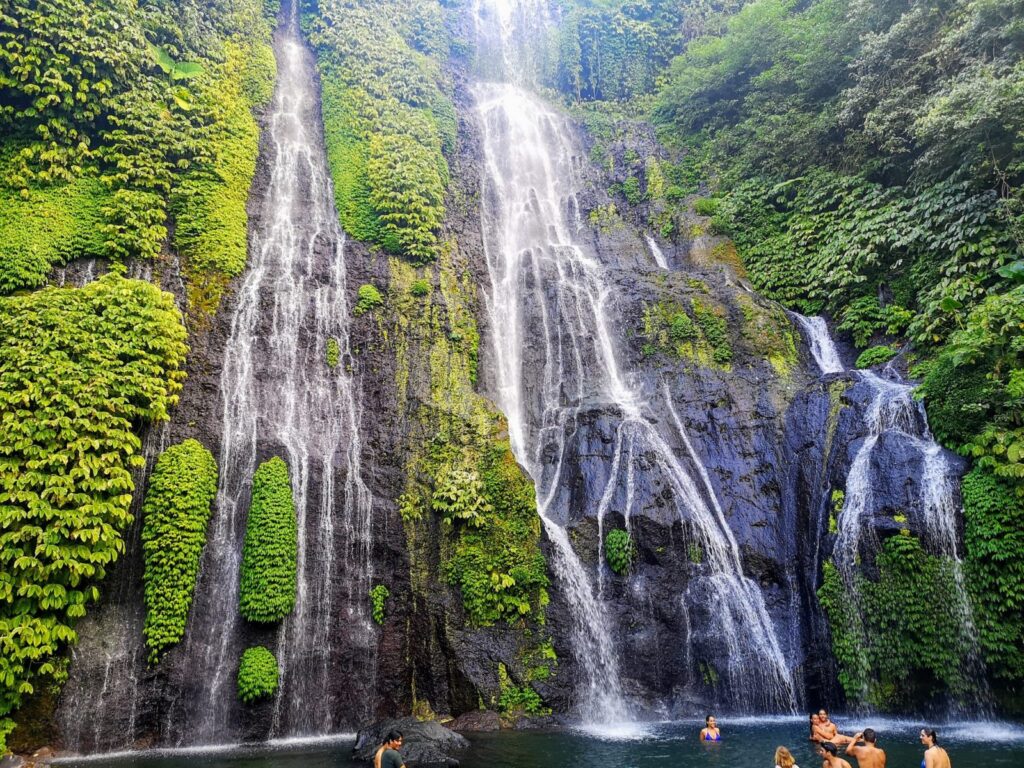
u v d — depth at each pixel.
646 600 17.44
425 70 33.06
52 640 13.53
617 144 34.91
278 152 26.05
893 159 23.70
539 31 41.97
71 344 15.87
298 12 33.38
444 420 20.25
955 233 20.05
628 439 20.06
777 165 28.45
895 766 10.65
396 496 18.77
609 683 16.53
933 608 14.88
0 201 18.92
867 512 16.44
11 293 17.52
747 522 18.70
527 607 17.11
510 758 11.98
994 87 18.06
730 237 27.92
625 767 11.09
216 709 14.77
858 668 15.52
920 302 20.41
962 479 15.44
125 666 14.39
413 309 22.80
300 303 21.45
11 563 13.54
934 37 22.97
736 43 32.97
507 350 24.25
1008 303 16.38
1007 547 14.25
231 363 19.23
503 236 29.62
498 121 35.09
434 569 17.55
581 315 24.47
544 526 18.53
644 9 41.62
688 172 32.47
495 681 16.11
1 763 12.32
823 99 28.61
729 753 12.02
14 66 19.92
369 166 26.27
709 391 21.56
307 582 16.80
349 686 16.03
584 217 31.72
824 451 18.58
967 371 16.73
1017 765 10.60
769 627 17.12
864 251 22.48
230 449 17.83
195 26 26.33
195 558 15.84
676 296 24.22
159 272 19.88
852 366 21.98
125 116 21.67
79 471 14.47
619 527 18.42
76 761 12.66
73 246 18.97
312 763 12.14
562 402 22.73
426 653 16.55
